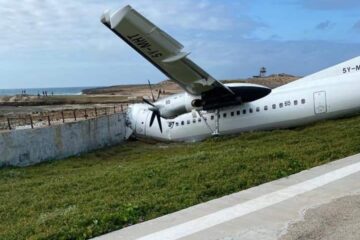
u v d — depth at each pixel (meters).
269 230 6.09
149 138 25.84
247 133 21.41
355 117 20.31
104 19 18.05
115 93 146.12
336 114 20.39
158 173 11.42
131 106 27.42
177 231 6.35
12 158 19.14
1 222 8.59
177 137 24.12
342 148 12.04
